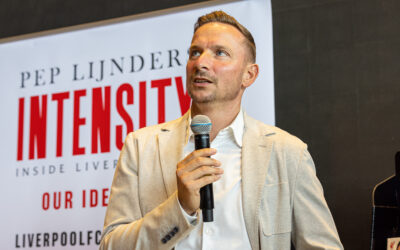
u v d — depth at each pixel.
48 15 3.67
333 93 2.99
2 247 3.25
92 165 3.19
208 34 1.77
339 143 2.92
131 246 1.54
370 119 2.89
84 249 3.11
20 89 3.46
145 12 3.45
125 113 3.19
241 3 3.07
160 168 1.73
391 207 2.23
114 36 3.33
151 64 3.21
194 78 1.71
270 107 2.87
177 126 1.84
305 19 3.13
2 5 3.75
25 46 3.51
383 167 2.82
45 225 3.21
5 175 3.34
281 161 1.71
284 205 1.66
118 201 1.74
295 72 3.08
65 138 3.28
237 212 1.65
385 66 2.93
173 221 1.48
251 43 1.88
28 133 3.37
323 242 1.66
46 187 3.25
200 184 1.44
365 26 3.01
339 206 2.85
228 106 1.76
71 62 3.39
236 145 1.79
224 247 1.62
